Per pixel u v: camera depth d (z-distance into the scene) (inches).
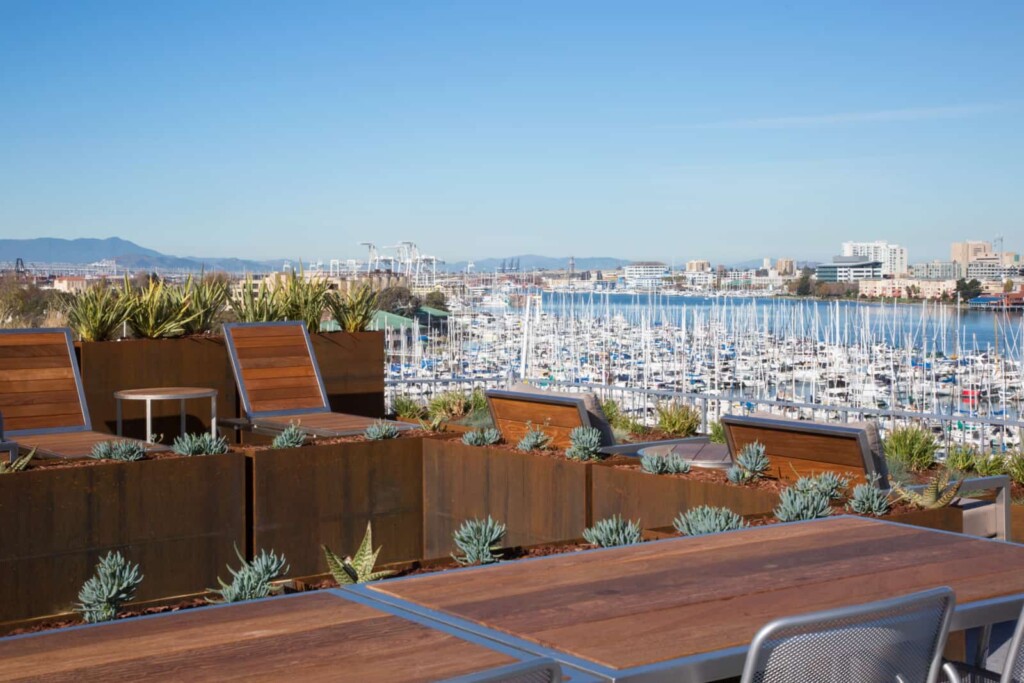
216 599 132.3
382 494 246.2
